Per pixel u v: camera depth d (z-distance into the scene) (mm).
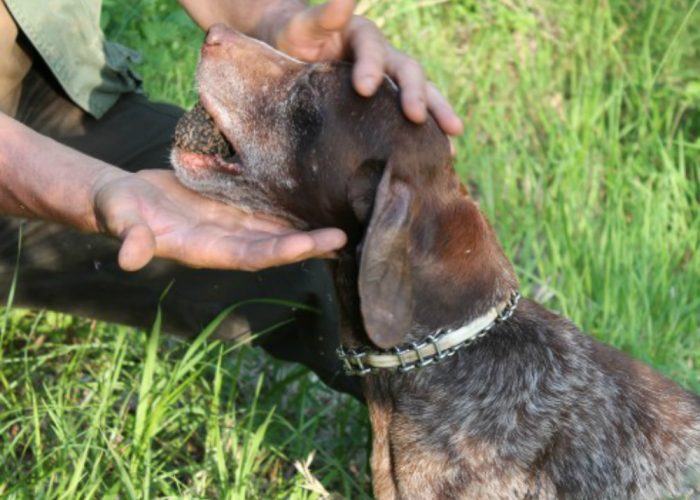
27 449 5500
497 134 8031
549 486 4441
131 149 5500
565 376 4562
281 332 5641
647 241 6883
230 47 4734
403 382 4578
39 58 5312
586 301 6613
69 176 4203
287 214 4727
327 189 4559
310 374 6238
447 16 9312
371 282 4172
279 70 4688
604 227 7133
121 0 7773
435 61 8539
